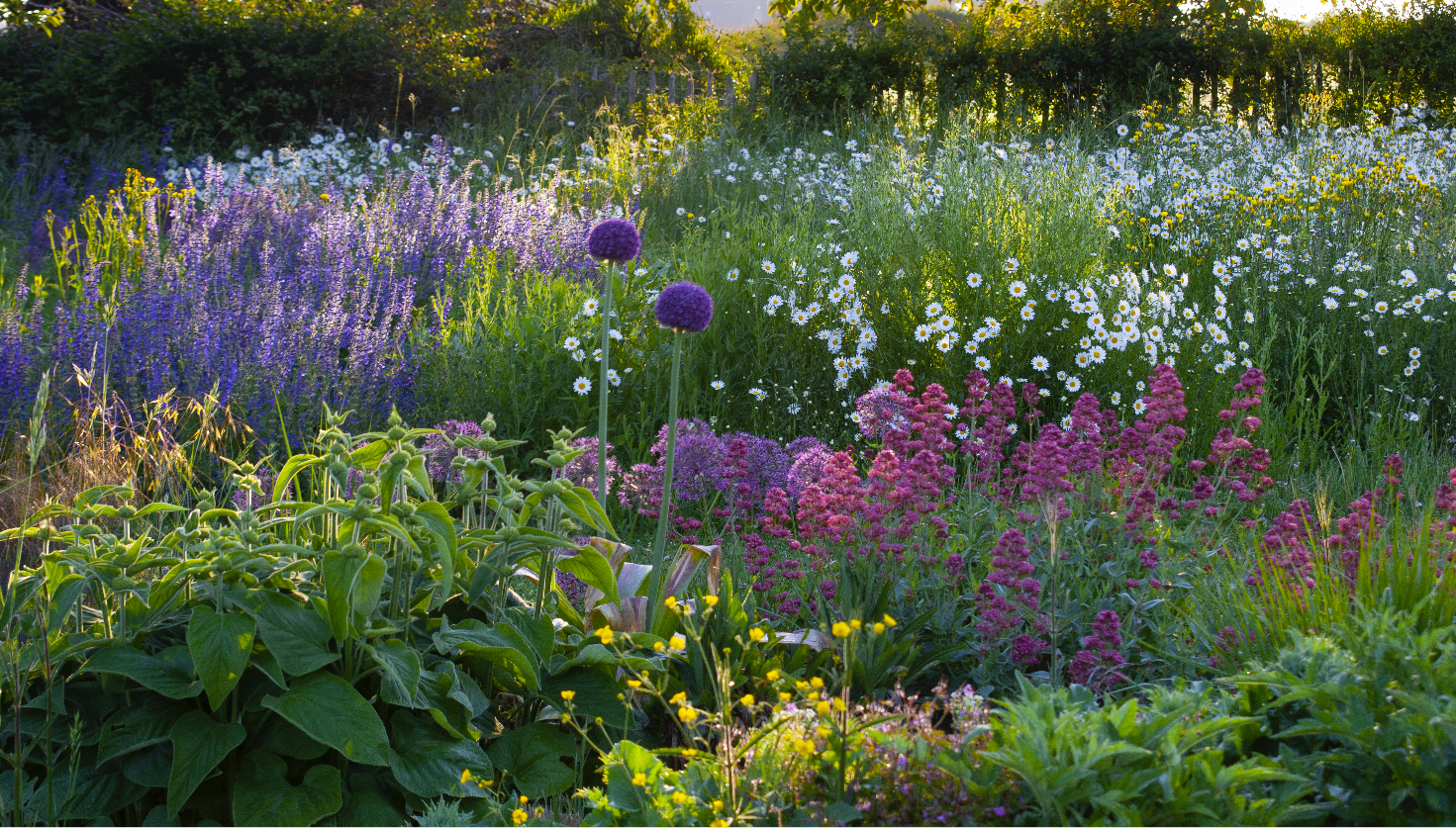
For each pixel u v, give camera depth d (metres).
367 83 12.93
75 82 11.23
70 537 2.63
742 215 9.29
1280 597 3.06
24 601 2.57
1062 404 5.86
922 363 6.05
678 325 3.30
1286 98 14.62
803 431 5.96
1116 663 2.93
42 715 2.50
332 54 12.60
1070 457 3.69
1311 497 4.98
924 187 7.11
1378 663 2.27
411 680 2.48
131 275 6.91
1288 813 2.04
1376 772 2.09
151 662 2.46
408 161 10.65
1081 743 2.14
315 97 12.27
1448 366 6.34
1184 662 3.07
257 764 2.47
